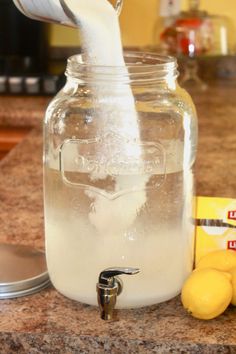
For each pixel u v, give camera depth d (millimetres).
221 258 900
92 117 841
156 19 2631
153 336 809
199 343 797
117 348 807
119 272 805
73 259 860
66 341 812
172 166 852
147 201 838
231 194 1342
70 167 846
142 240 843
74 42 2695
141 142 838
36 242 1087
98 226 840
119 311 866
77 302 889
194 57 2498
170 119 847
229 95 2467
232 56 2578
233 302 862
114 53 845
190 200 891
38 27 2439
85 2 849
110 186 833
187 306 840
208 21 2500
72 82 867
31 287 910
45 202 892
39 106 2289
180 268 886
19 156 1671
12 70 2459
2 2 2404
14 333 815
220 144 1797
